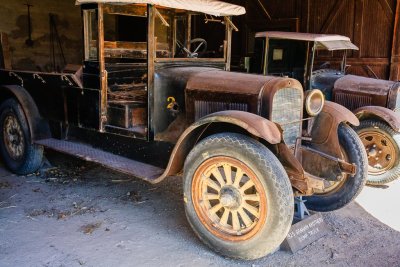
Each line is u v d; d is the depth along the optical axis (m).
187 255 2.75
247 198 2.58
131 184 4.18
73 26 7.93
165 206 3.61
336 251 2.87
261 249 2.52
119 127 3.43
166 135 3.23
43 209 3.48
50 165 4.66
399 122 4.19
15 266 2.55
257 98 2.82
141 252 2.78
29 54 7.36
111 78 3.90
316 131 3.38
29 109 4.17
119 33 7.43
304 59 4.71
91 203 3.64
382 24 6.98
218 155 2.64
